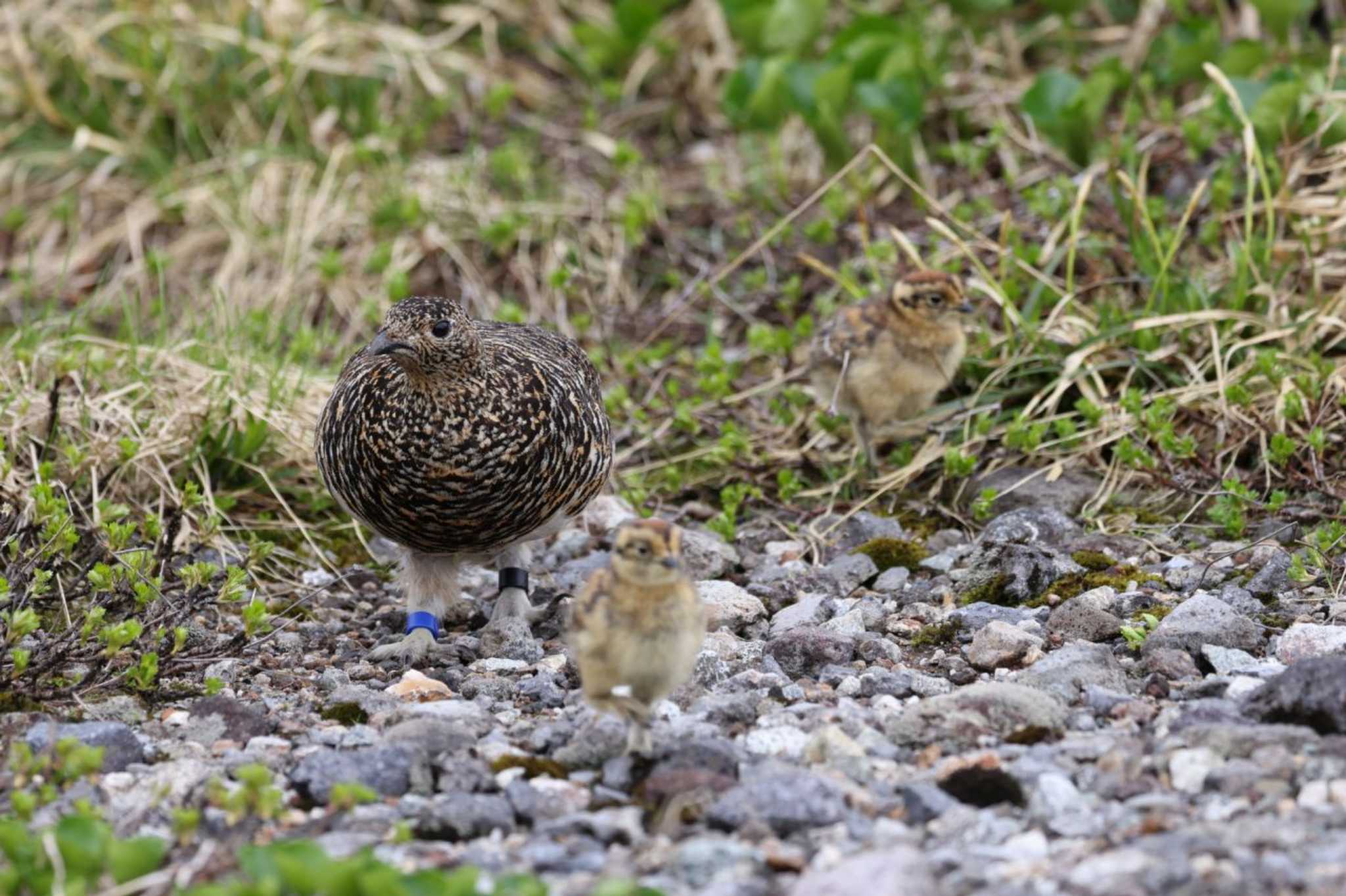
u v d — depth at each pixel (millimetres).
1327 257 13164
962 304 11953
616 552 7660
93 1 18656
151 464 12094
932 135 16969
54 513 9703
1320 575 10062
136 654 9359
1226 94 14211
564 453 9789
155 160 17375
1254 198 14148
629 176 17109
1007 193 15492
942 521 11891
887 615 10188
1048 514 11305
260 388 13234
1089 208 14523
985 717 7996
